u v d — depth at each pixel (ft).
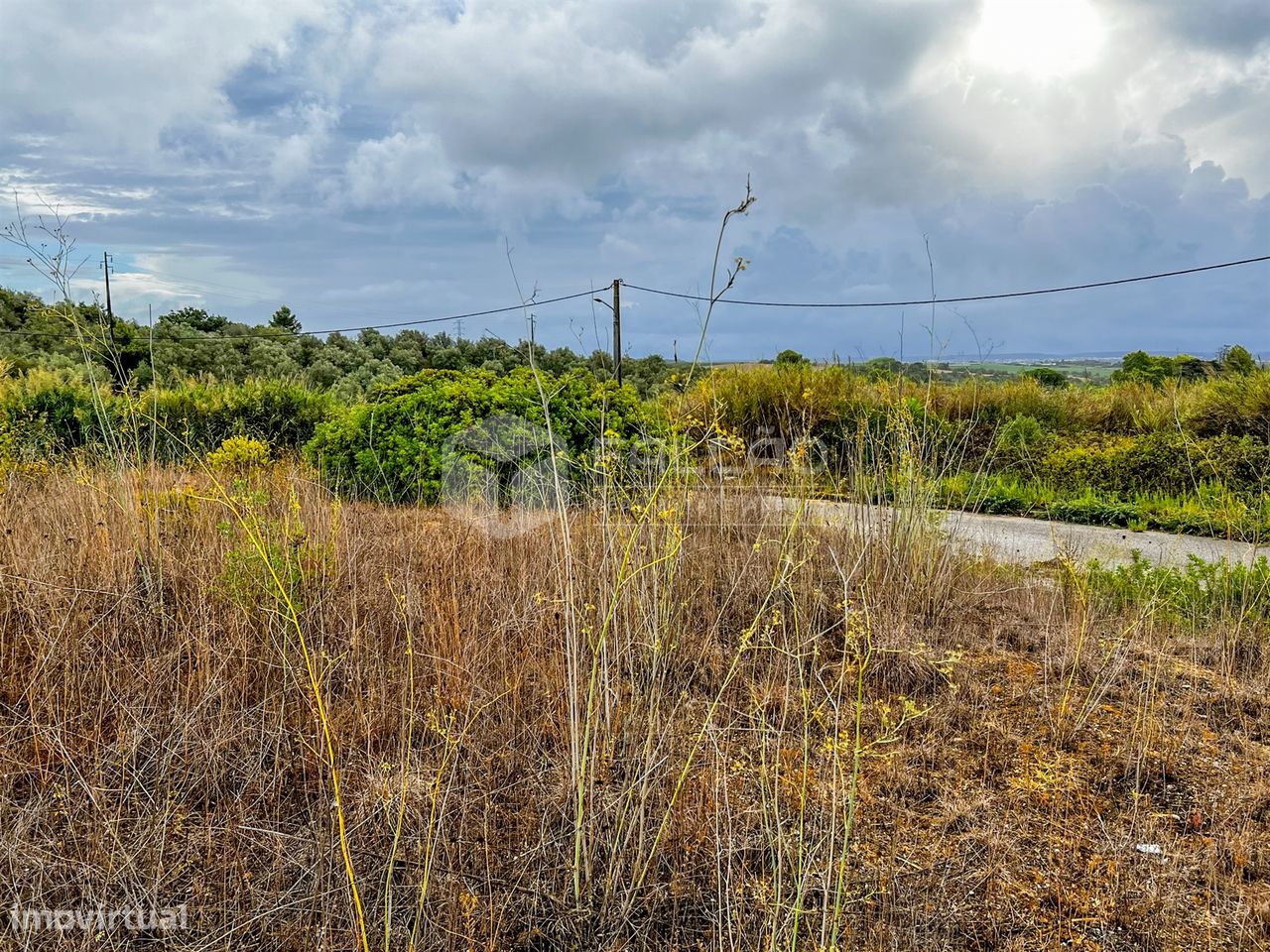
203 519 16.22
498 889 8.45
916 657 13.20
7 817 8.79
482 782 9.91
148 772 9.78
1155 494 32.91
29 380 34.09
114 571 14.11
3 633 11.97
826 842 8.93
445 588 14.78
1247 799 10.14
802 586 14.47
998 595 17.71
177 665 11.66
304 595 12.91
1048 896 8.52
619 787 9.84
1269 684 13.39
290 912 8.02
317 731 10.60
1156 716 12.17
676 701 11.49
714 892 8.56
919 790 10.28
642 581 11.66
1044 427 44.83
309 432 39.06
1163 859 9.10
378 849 8.79
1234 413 37.32
